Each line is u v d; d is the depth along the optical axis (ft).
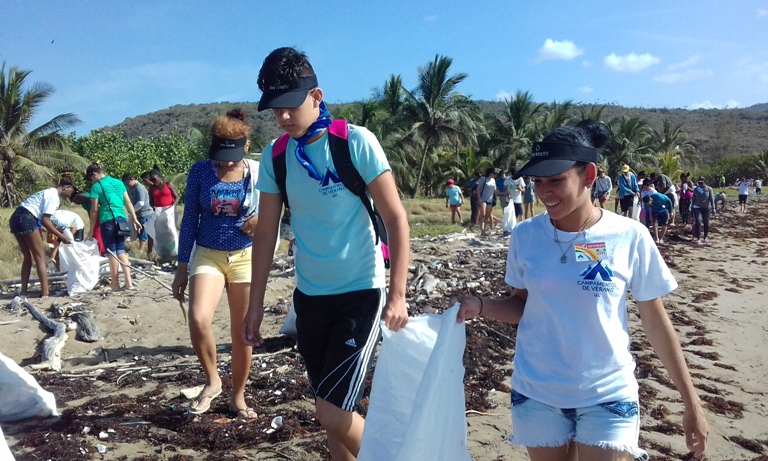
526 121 156.46
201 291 13.62
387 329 9.23
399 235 9.44
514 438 8.81
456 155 147.13
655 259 8.28
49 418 14.16
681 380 8.38
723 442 14.65
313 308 9.98
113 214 28.66
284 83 9.28
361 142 9.55
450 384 8.62
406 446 8.30
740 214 94.12
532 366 8.55
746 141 409.90
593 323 8.13
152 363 18.58
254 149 105.91
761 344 23.36
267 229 10.38
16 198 96.43
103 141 130.11
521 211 59.47
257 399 15.47
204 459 12.58
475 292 29.45
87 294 27.12
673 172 169.78
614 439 7.93
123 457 12.53
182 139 128.67
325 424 9.46
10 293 29.32
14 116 95.71
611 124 184.34
